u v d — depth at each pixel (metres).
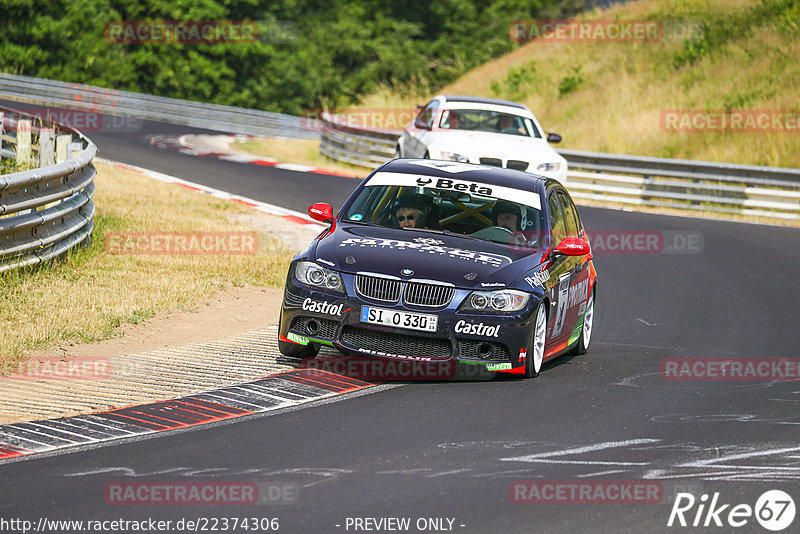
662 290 49.34
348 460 22.42
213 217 58.88
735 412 28.28
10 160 62.84
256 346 33.91
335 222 32.97
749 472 22.86
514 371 30.08
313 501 19.81
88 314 35.50
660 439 25.19
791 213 80.44
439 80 188.25
